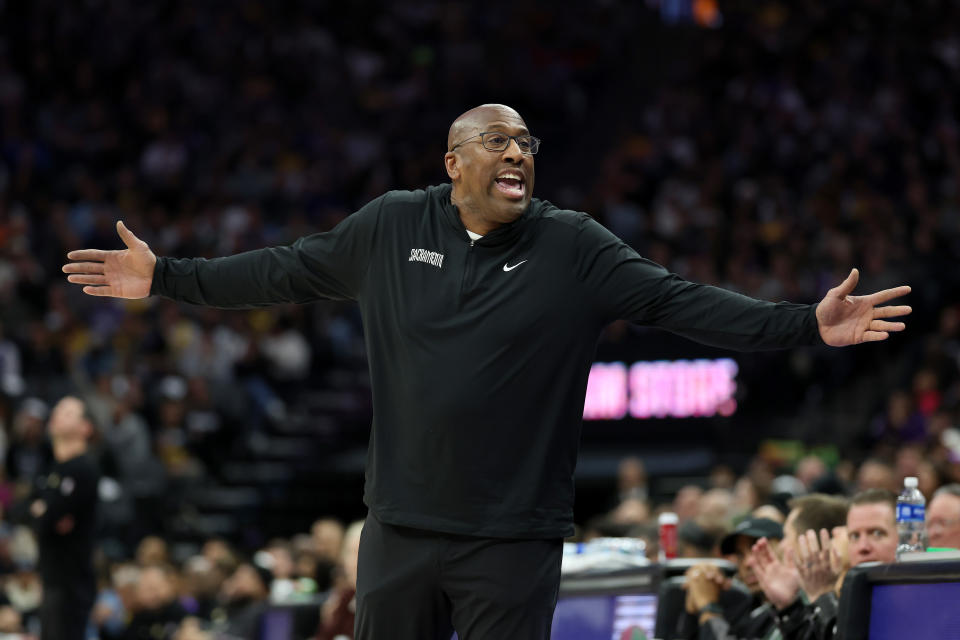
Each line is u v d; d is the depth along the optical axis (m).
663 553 17.89
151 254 12.17
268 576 35.53
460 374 11.20
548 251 11.48
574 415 11.55
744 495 31.42
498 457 11.20
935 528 16.56
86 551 27.41
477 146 11.48
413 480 11.29
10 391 47.47
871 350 49.75
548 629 11.35
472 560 11.17
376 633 11.58
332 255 11.98
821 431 47.12
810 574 14.41
